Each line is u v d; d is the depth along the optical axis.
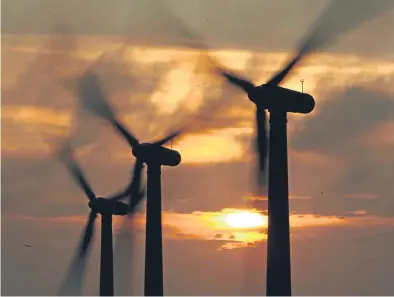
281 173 140.12
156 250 176.12
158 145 171.88
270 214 140.38
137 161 176.38
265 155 139.88
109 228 199.00
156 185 174.50
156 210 175.25
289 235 140.62
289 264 140.12
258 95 137.50
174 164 173.75
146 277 176.88
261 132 139.88
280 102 137.62
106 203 196.25
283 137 139.75
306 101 138.50
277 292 139.25
